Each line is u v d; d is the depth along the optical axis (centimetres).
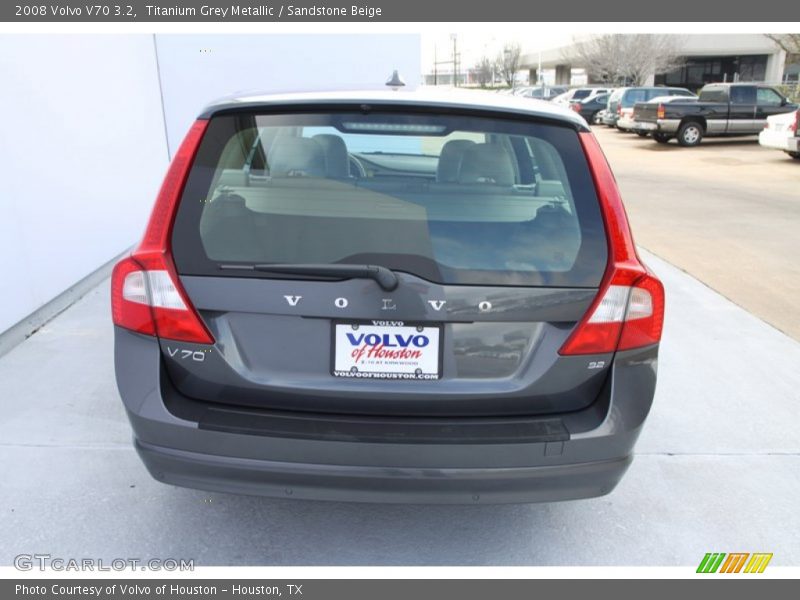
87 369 406
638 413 218
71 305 524
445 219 211
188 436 211
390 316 206
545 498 218
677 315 541
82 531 266
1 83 431
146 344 215
